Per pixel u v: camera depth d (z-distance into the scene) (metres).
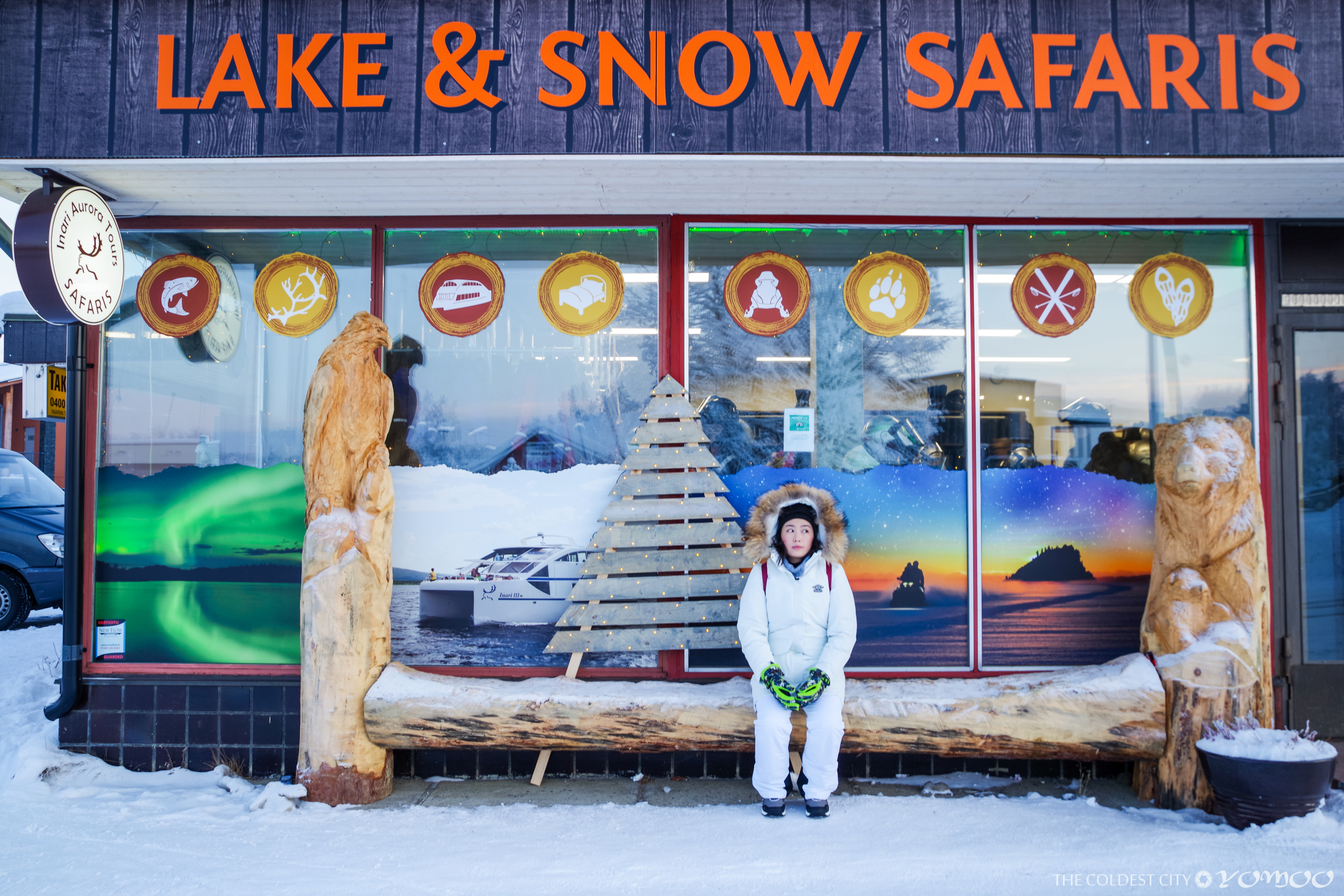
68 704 4.16
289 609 4.29
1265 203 4.20
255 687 4.18
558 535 4.30
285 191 4.04
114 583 4.30
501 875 3.02
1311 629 4.36
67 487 4.22
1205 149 3.61
